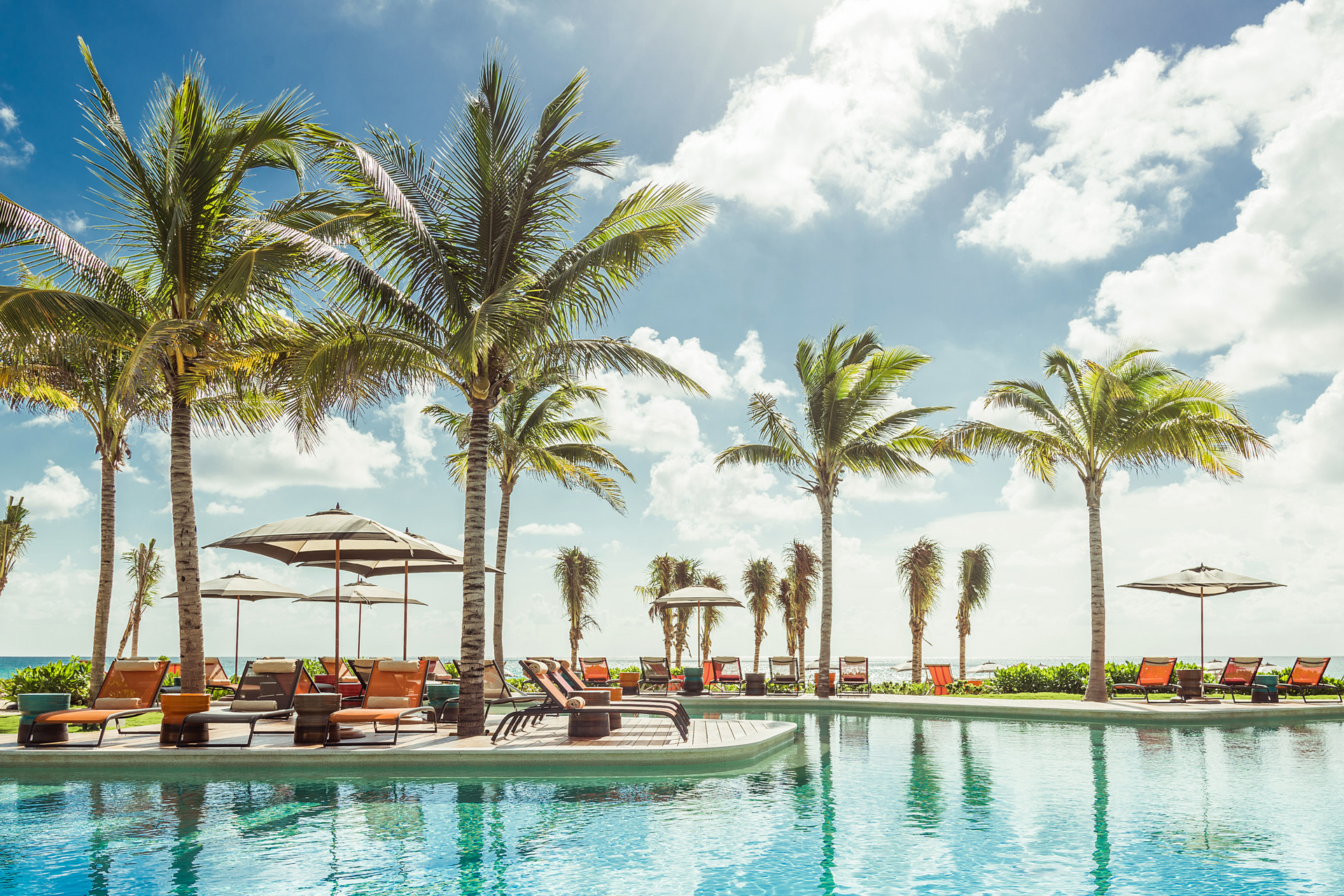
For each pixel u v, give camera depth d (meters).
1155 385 18.16
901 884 4.68
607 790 7.70
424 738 10.09
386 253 11.20
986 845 5.60
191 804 6.95
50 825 6.14
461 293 11.30
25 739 9.00
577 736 10.31
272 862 5.09
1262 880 4.75
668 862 5.15
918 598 32.03
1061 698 19.23
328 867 5.01
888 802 7.16
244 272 10.34
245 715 9.03
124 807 6.79
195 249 11.48
